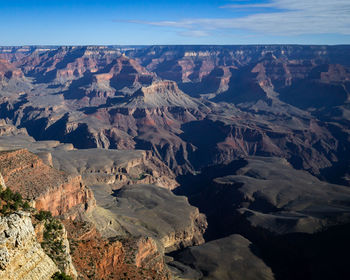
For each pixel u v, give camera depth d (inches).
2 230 1197.1
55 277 1326.3
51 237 1868.8
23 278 1193.4
